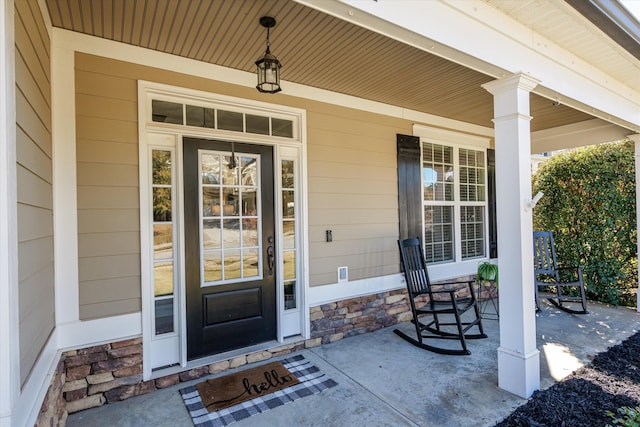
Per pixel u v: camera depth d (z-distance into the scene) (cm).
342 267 362
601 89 329
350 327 365
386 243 398
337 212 360
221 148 298
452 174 476
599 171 495
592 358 302
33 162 159
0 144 108
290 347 322
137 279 255
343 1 156
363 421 215
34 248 159
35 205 162
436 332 352
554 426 205
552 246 477
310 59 281
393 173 406
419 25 186
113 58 248
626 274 481
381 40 251
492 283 508
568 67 286
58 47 229
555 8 228
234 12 213
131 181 254
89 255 238
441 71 306
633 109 380
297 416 221
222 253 299
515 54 242
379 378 269
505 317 250
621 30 232
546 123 494
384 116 399
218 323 296
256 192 317
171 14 215
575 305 481
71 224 232
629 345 331
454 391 249
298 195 338
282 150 333
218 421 217
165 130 270
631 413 171
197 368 274
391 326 396
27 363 139
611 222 485
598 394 241
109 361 243
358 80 327
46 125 198
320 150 349
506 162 252
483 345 333
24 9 145
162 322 275
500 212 255
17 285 117
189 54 270
